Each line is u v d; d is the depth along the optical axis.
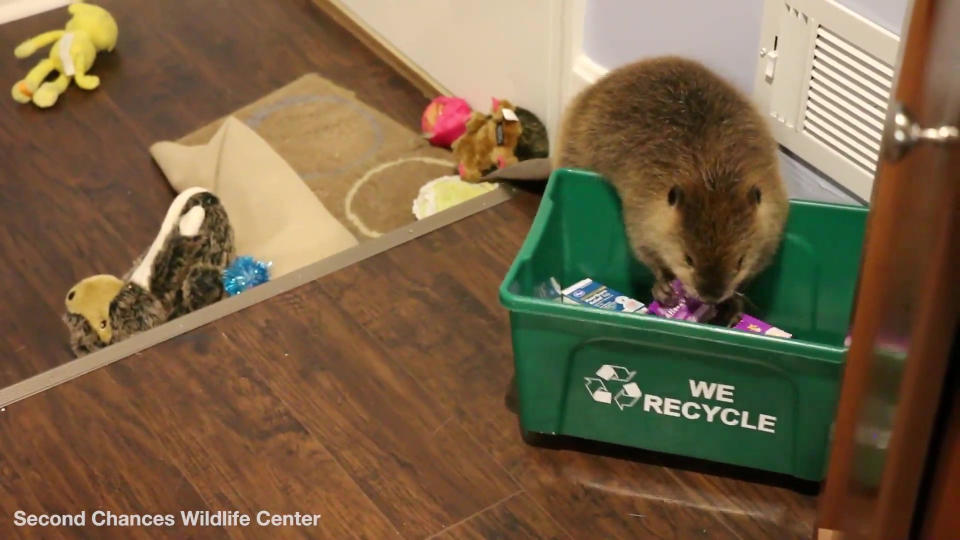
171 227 2.19
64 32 2.90
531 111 2.54
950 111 0.91
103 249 2.39
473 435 1.85
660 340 1.61
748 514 1.71
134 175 2.59
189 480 1.79
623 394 1.71
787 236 1.87
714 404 1.67
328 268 2.17
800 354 1.53
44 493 1.77
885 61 1.73
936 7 0.87
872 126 1.81
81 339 2.11
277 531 1.70
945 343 0.97
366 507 1.74
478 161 2.46
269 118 2.74
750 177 1.75
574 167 2.01
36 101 2.78
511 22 2.46
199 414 1.89
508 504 1.74
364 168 2.59
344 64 2.93
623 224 1.95
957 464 1.07
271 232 2.35
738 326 1.87
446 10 2.63
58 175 2.59
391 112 2.77
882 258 0.99
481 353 1.99
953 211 0.90
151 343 2.01
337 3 3.04
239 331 2.04
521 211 2.32
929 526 1.14
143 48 2.99
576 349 1.66
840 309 1.91
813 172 2.00
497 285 2.14
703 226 1.71
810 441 1.65
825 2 1.79
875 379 1.09
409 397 1.91
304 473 1.79
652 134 1.83
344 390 1.92
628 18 2.23
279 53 2.97
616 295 1.95
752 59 2.00
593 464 1.80
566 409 1.76
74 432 1.86
